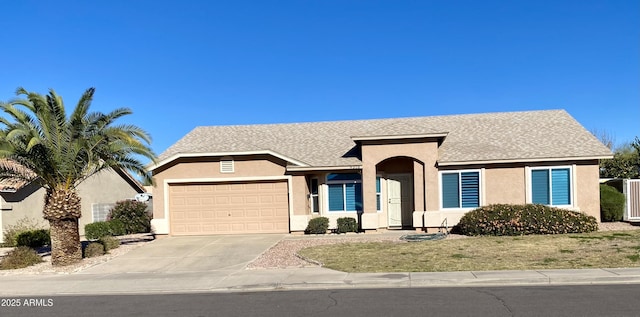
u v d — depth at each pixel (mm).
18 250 16438
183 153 21531
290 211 21234
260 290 11445
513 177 20781
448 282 11273
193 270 14461
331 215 21625
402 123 22578
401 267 13055
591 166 20453
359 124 26375
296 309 9305
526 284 10984
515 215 18594
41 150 14883
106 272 14609
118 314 9500
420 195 20703
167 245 19172
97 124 16188
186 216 21922
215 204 21875
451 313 8594
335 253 15664
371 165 20828
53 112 15359
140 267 15273
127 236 24422
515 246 15797
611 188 21516
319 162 21594
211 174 21750
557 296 9617
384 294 10398
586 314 8250
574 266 12406
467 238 18109
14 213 22766
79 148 15438
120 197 30750
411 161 22016
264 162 21609
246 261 15422
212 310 9508
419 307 9094
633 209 21172
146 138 17000
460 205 20891
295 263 14461
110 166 17297
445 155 21312
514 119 24984
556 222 18312
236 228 21734
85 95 15766
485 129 24078
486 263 13195
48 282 13242
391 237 19000
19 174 16391
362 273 12484
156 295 11359
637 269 11750
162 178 21812
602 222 21312
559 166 20562
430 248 15984
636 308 8570
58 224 15797
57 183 15797
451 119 25891
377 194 21531
